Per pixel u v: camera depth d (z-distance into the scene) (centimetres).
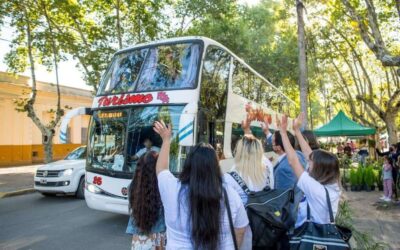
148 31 1877
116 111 822
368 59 2688
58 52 1883
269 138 536
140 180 374
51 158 1706
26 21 1684
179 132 709
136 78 840
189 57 812
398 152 1198
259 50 2533
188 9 2069
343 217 545
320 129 1788
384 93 2828
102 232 805
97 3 1830
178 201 265
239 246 277
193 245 257
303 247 306
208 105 803
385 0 1819
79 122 3041
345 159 1997
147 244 378
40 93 2661
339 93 3275
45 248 695
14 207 1107
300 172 333
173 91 773
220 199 260
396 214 948
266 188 357
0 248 695
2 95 2409
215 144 822
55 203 1165
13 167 2372
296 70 2594
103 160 815
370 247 514
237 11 2425
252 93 1168
